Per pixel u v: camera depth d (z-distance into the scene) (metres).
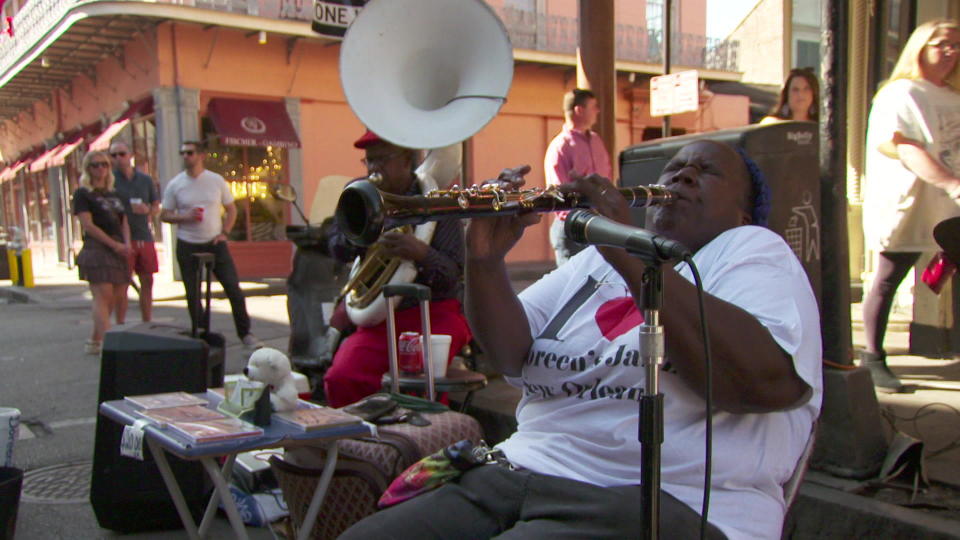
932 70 3.54
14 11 16.45
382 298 3.38
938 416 3.38
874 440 2.79
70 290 13.10
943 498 2.56
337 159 14.91
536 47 16.03
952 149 3.52
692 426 1.67
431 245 3.49
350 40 2.01
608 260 1.53
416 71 2.10
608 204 1.53
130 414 2.50
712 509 1.62
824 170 2.87
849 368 2.80
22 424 4.68
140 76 14.09
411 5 2.03
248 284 12.80
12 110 22.38
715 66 17.75
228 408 2.47
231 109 13.63
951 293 4.61
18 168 21.94
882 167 3.70
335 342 3.83
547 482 1.73
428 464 1.93
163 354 3.05
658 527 1.45
